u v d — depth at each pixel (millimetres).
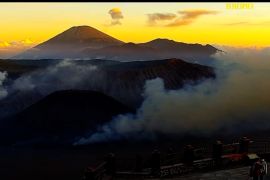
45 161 39625
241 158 19250
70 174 35875
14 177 35469
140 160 18062
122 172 17469
